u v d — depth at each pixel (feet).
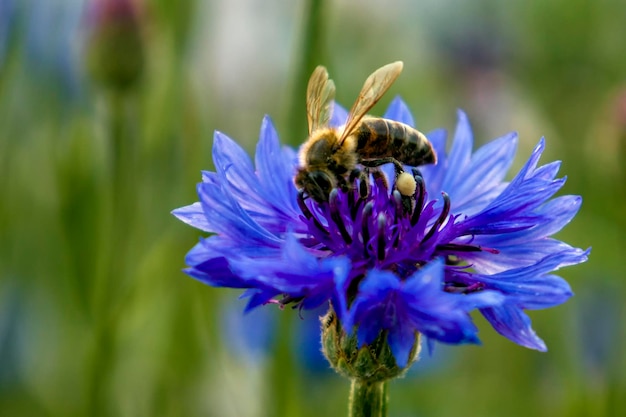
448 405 0.87
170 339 0.79
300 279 0.57
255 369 0.81
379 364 0.60
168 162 0.81
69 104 0.81
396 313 0.57
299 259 0.56
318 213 0.62
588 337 0.83
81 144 0.79
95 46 0.77
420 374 0.84
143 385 0.82
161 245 0.78
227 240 0.58
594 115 1.08
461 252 0.60
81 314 0.78
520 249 0.60
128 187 0.78
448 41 1.19
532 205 0.59
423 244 0.60
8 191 0.82
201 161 0.80
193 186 0.79
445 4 1.23
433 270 0.55
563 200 0.59
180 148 0.81
